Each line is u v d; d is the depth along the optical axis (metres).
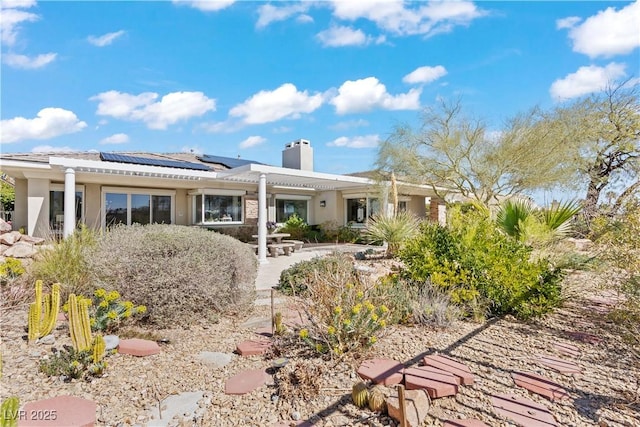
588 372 3.35
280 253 12.82
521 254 5.49
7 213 14.21
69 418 2.49
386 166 13.09
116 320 4.22
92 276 4.79
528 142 10.62
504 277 5.15
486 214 7.69
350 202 17.91
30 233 10.34
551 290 5.06
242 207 15.23
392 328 4.32
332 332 3.36
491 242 5.74
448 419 2.54
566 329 4.61
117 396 2.85
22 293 5.11
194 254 4.87
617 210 5.25
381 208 13.63
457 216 7.12
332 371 3.21
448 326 4.51
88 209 12.20
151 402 2.77
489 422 2.51
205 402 2.78
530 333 4.43
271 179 13.43
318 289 4.00
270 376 3.17
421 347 3.84
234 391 2.91
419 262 5.79
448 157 11.91
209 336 4.29
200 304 4.78
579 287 6.10
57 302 3.94
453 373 3.16
